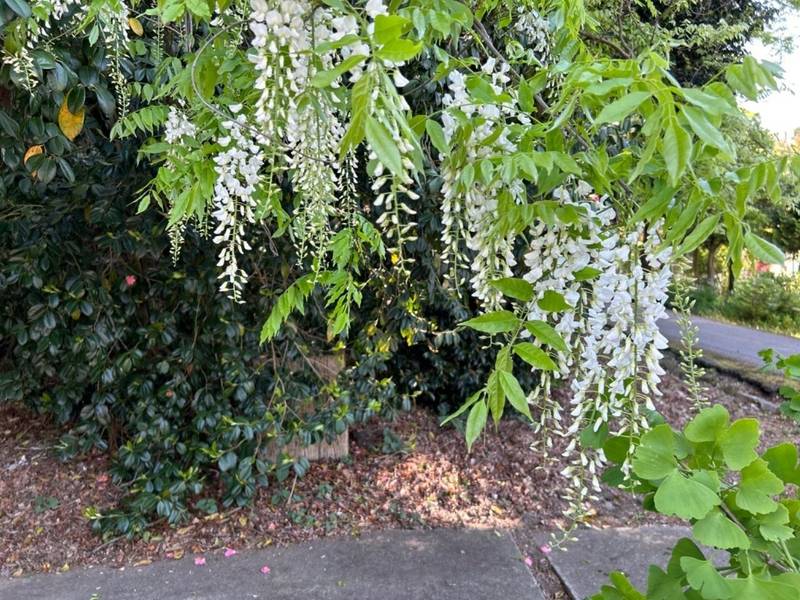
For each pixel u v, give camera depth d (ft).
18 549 9.50
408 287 11.84
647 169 3.53
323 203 5.01
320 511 10.68
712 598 2.79
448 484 11.70
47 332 10.25
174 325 10.92
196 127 6.00
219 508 10.63
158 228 9.98
